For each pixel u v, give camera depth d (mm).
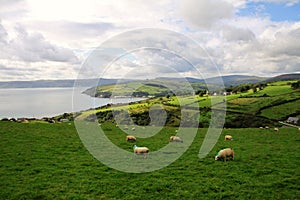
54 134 31422
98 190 14992
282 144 28641
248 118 66688
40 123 40031
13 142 26297
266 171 18500
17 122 40156
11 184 15508
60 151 23406
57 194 14352
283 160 21453
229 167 19500
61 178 16734
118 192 14820
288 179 16859
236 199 14086
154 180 16703
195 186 15742
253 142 29859
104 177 17141
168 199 14039
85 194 14461
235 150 25344
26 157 21109
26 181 16016
